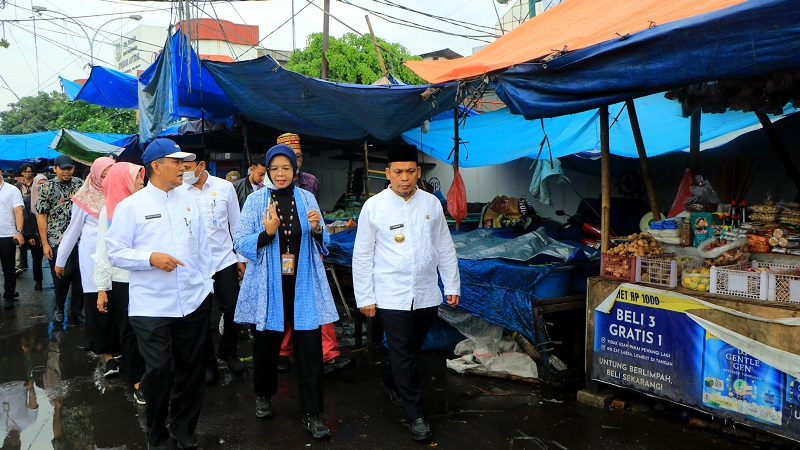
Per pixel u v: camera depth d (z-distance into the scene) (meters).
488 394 4.57
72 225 5.04
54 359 5.84
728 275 3.59
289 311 3.85
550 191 8.95
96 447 3.82
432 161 10.76
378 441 3.79
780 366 3.26
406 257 3.83
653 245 4.15
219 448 3.72
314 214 3.87
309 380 3.81
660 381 3.87
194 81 7.08
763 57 2.90
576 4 5.34
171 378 3.47
